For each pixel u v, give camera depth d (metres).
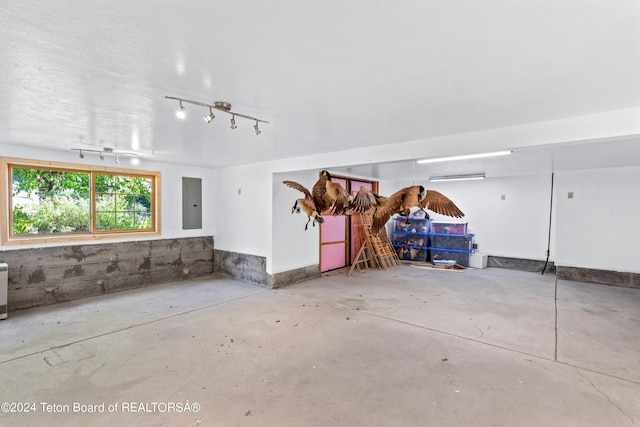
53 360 2.99
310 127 3.29
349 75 2.03
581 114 2.78
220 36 1.57
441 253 8.18
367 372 2.79
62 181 4.93
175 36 1.57
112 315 4.23
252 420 2.16
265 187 5.82
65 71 1.97
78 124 3.21
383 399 2.40
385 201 4.69
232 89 2.27
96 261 5.16
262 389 2.53
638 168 5.67
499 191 7.68
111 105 2.62
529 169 6.22
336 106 2.64
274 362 2.97
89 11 1.35
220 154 5.01
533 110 2.69
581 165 5.66
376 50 1.71
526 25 1.46
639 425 2.10
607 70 1.93
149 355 3.10
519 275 6.81
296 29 1.50
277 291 5.50
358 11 1.35
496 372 2.79
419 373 2.77
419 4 1.30
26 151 4.42
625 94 2.30
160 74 2.02
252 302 4.84
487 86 2.20
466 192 8.14
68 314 4.27
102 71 1.97
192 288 5.67
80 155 4.75
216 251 6.83
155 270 5.91
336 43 1.64
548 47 1.66
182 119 3.02
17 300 4.41
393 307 4.61
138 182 5.80
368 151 4.34
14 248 4.38
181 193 6.30
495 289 5.63
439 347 3.29
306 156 5.12
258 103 2.57
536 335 3.59
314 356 3.09
